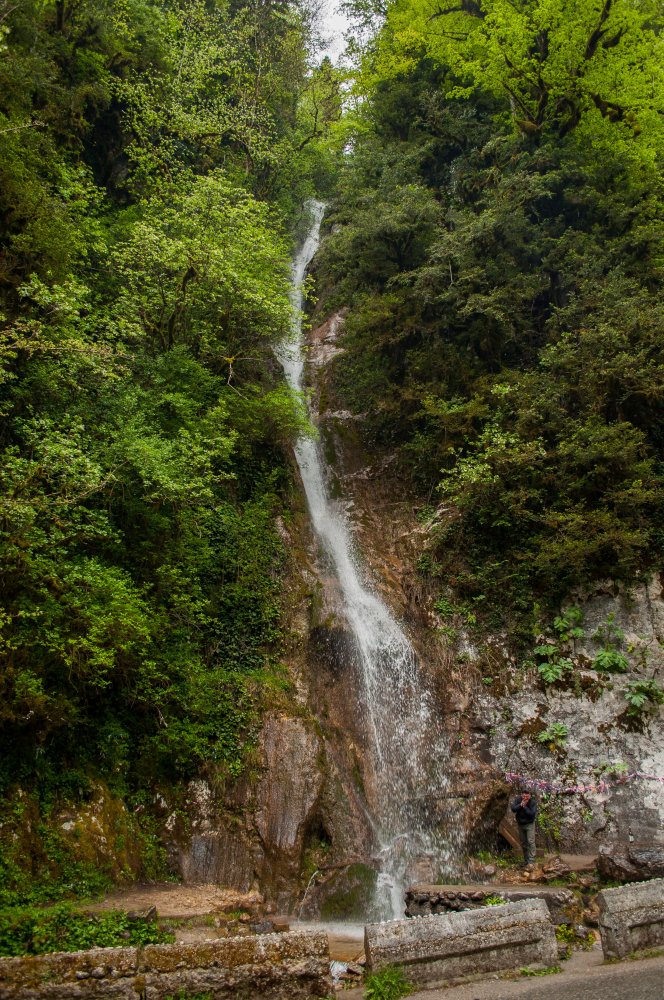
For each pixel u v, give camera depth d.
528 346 21.17
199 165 26.91
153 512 14.38
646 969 6.54
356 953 9.59
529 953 7.09
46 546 11.54
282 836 12.30
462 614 17.56
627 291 18.89
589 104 23.97
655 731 15.12
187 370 17.11
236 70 29.70
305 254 31.98
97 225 18.84
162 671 13.48
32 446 12.12
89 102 23.41
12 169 14.77
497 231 20.84
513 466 17.98
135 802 12.19
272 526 18.09
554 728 15.51
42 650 11.32
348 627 16.58
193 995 5.75
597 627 16.36
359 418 23.11
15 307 13.77
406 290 22.52
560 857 13.34
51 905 9.37
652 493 16.11
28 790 10.56
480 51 26.75
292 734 13.54
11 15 19.06
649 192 22.02
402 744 15.23
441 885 11.92
